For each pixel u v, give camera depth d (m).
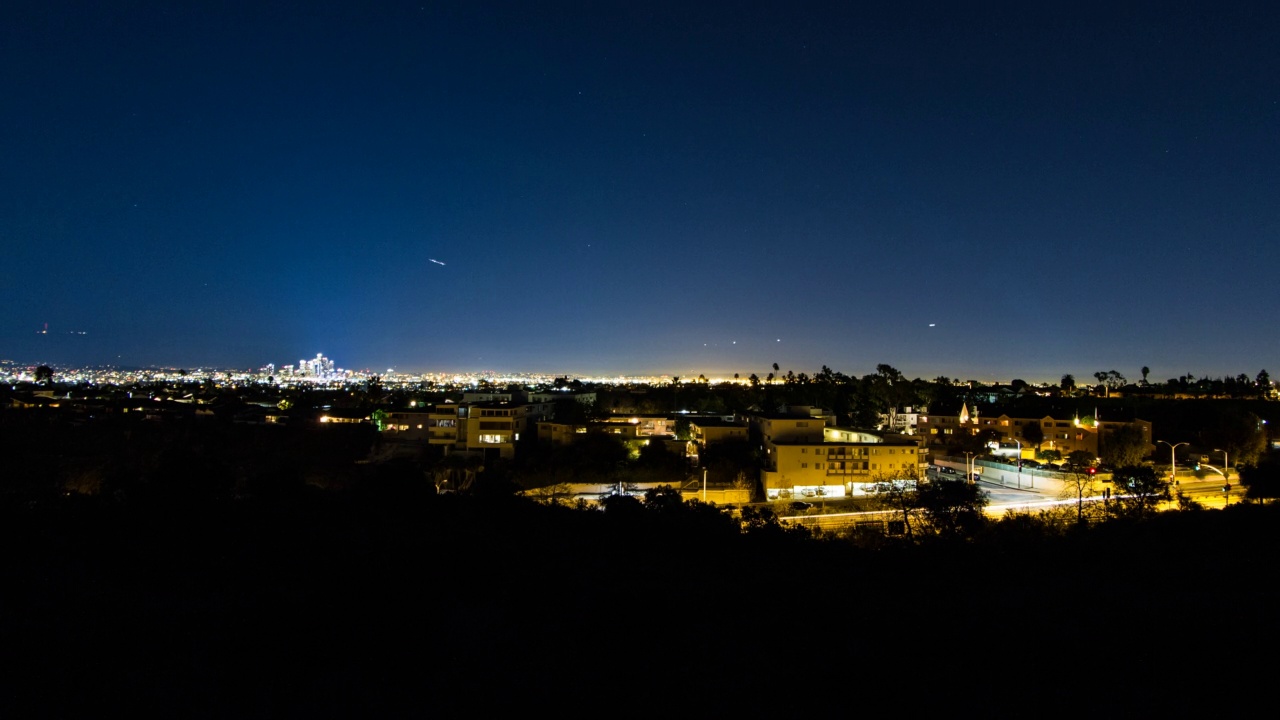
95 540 23.97
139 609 16.05
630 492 61.38
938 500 36.47
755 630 15.62
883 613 17.34
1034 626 16.12
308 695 11.34
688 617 16.50
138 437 79.94
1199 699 11.95
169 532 25.78
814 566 25.66
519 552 24.61
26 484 52.91
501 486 43.69
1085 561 26.73
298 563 21.42
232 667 12.42
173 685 11.62
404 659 12.98
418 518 32.56
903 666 13.33
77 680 11.77
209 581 19.22
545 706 11.14
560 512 38.00
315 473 63.88
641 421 88.31
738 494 61.66
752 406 125.12
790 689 12.12
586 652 13.68
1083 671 13.27
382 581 17.94
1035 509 53.25
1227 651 14.34
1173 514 38.03
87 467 60.47
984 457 79.19
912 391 132.50
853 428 79.00
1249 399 123.56
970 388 178.38
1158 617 16.95
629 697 11.59
